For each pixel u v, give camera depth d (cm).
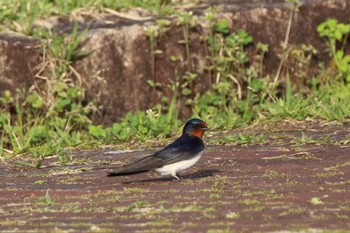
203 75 1648
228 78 1655
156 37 1623
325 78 1694
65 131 1545
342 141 1315
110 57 1600
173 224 879
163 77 1631
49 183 1152
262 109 1591
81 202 1017
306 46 1698
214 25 1653
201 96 1641
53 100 1559
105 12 1702
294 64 1694
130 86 1612
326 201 961
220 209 941
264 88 1642
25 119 1552
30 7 1675
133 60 1614
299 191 1022
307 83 1691
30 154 1409
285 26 1698
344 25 1698
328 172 1126
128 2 1733
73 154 1373
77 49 1591
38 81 1566
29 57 1569
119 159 1309
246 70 1658
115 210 960
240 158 1253
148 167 1077
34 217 943
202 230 848
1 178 1207
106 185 1117
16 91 1552
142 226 874
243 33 1661
